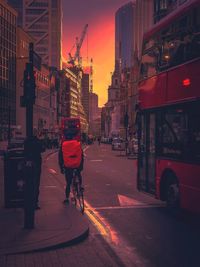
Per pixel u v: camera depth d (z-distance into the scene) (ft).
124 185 55.31
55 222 28.68
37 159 34.17
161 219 32.35
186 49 30.45
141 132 42.45
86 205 38.88
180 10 31.86
